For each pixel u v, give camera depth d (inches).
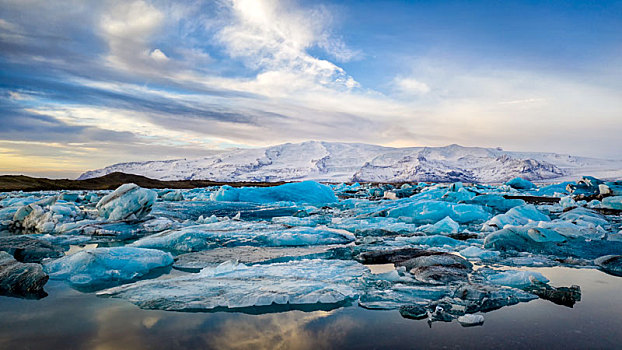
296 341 87.5
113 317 104.0
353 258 200.4
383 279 150.6
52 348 83.0
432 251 205.6
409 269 172.6
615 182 816.3
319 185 719.1
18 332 92.6
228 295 122.5
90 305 114.9
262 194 661.3
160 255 181.9
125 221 318.3
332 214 455.8
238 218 380.2
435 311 109.2
